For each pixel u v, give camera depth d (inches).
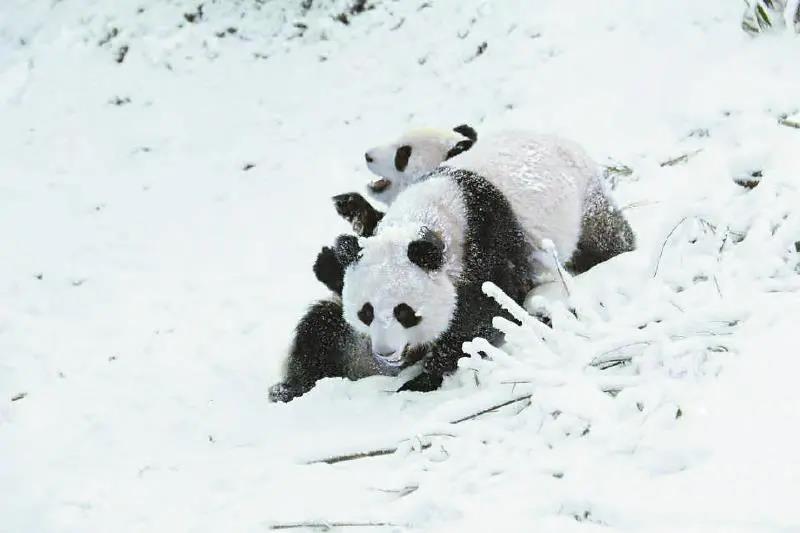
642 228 482.6
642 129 593.0
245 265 601.3
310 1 858.8
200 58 837.8
